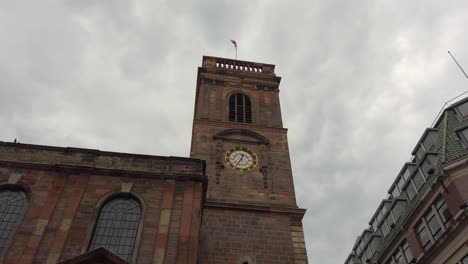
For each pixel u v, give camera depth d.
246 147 35.25
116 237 21.81
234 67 46.00
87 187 23.56
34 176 23.67
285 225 29.47
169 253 20.84
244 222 29.19
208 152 34.28
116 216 22.73
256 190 31.83
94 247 21.20
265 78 44.12
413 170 35.69
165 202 23.12
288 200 31.38
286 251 27.88
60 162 24.75
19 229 21.09
